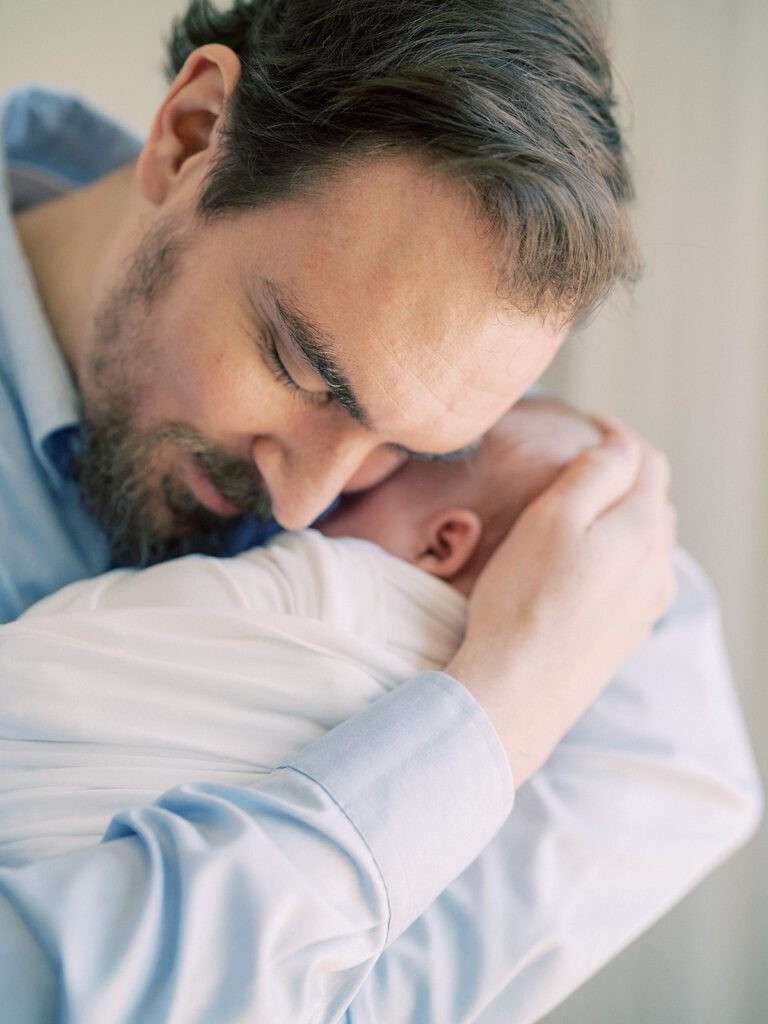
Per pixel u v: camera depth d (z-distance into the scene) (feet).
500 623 2.21
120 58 4.88
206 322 2.17
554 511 2.44
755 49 4.84
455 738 1.88
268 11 2.18
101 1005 1.42
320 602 2.21
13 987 1.44
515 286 1.85
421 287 1.86
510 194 1.76
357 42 1.92
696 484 4.89
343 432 2.15
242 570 2.27
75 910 1.51
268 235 2.01
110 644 1.95
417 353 1.92
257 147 2.05
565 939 2.23
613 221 1.91
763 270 4.79
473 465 2.77
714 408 4.86
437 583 2.44
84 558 2.87
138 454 2.51
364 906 1.70
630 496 2.57
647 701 2.81
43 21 4.70
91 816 1.79
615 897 2.40
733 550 4.81
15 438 2.77
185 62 2.48
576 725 2.72
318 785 1.74
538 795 2.49
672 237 4.90
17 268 2.82
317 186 1.92
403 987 2.04
